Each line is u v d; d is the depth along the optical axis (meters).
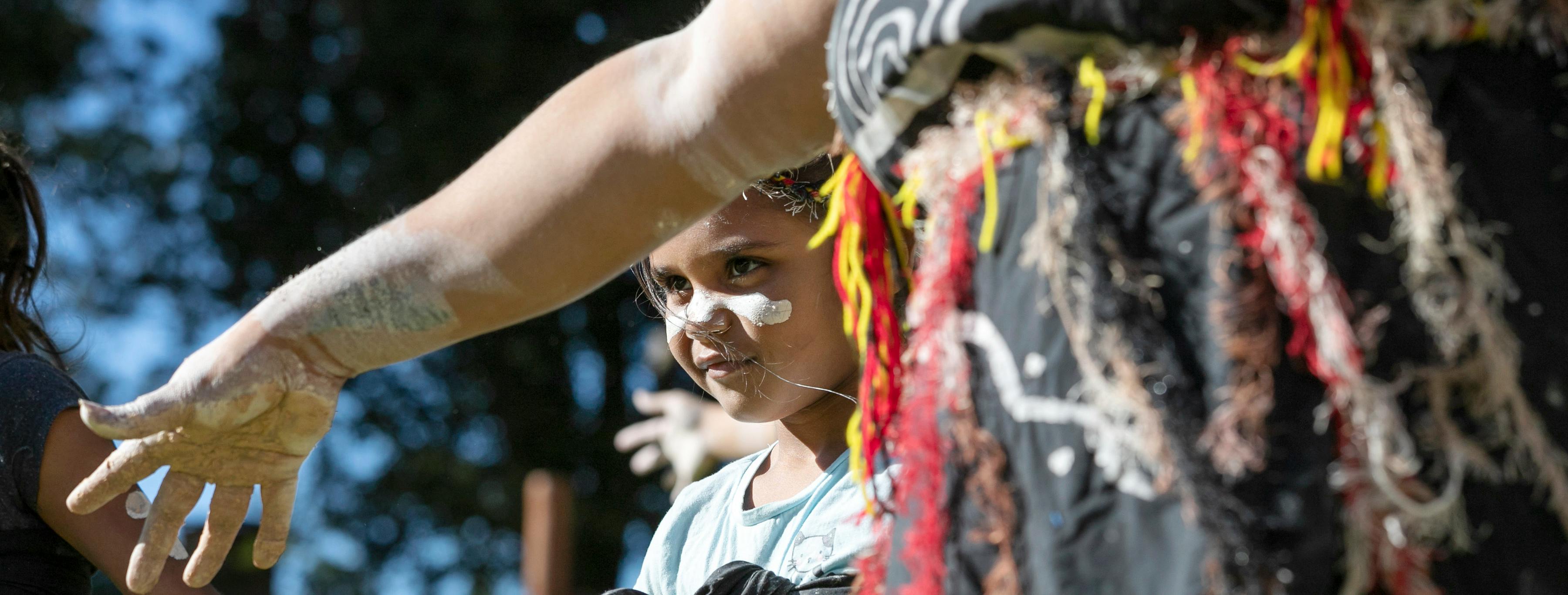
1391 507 1.51
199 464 2.23
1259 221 1.53
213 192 14.71
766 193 2.68
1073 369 1.57
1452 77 1.57
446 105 14.09
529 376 14.38
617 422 14.34
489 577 14.52
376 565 14.48
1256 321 1.52
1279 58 1.56
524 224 2.01
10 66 14.09
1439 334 1.51
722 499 2.99
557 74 14.09
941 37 1.67
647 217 2.00
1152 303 1.55
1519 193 1.56
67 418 2.93
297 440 2.20
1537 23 1.57
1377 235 1.54
